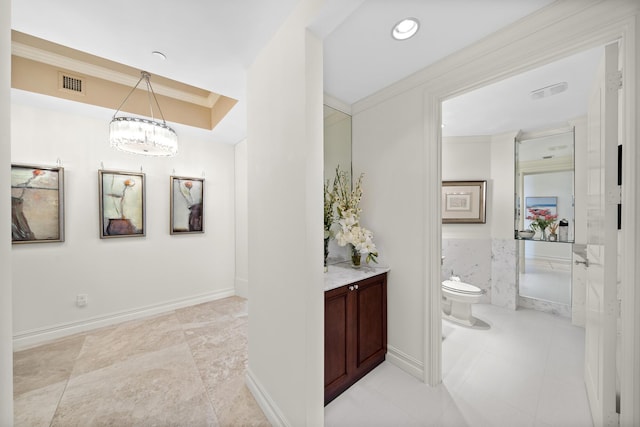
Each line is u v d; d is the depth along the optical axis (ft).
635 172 3.41
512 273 10.66
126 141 6.93
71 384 5.98
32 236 7.82
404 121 6.45
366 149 7.50
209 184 11.66
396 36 4.84
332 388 5.40
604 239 3.88
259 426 4.87
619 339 4.02
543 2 4.06
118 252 9.41
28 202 7.77
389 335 6.92
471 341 7.97
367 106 7.42
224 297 12.11
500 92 7.27
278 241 4.76
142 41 5.16
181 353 7.34
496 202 11.05
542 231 10.22
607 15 3.62
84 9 4.31
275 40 4.90
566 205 9.72
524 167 10.69
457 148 11.41
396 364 6.67
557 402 5.37
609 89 3.85
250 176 5.90
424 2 4.03
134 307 9.75
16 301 7.68
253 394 5.61
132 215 9.64
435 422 4.91
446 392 5.71
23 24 4.63
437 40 4.96
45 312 8.08
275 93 4.89
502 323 9.28
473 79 5.12
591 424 4.83
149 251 10.11
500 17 4.37
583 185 9.16
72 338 8.20
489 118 9.20
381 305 6.76
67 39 5.08
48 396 5.59
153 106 9.36
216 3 4.21
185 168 11.00
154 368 6.62
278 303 4.76
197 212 11.25
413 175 6.28
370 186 7.42
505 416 5.04
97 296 8.98
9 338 2.29
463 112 8.67
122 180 9.42
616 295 3.80
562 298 9.87
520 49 4.47
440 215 5.96
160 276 10.36
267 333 5.15
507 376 6.25
